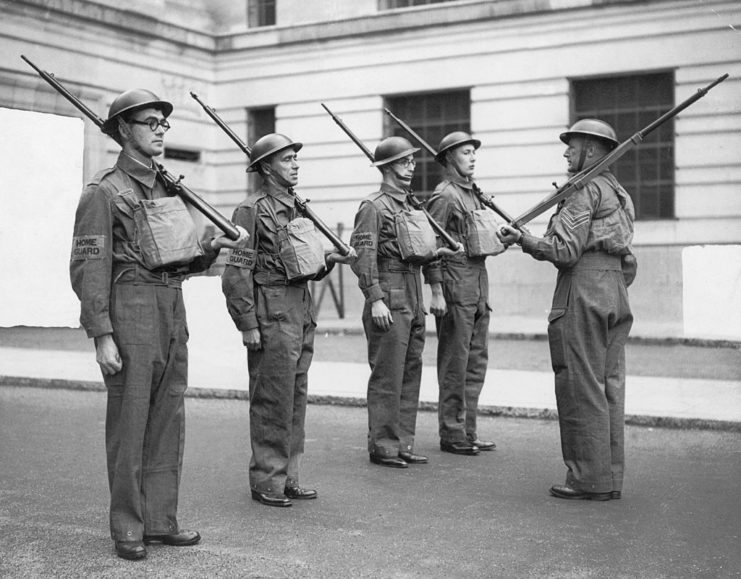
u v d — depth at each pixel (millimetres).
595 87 17188
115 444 4590
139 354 4539
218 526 5152
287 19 19453
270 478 5629
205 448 7438
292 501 5727
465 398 7316
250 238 5555
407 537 4934
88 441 7730
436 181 18641
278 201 5695
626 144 5707
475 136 17891
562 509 5516
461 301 7109
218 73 20078
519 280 17391
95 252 4457
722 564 4484
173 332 4691
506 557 4590
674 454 7098
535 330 15078
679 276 16125
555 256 5586
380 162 6742
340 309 18219
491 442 7379
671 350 13359
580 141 5816
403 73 18531
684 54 16094
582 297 5645
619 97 17000
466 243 7141
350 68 18984
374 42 18750
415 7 18281
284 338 5586
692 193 16109
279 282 5605
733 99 15797
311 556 4602
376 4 18766
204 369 11633
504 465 6770
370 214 6602
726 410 8430
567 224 5613
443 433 7242
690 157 16125
